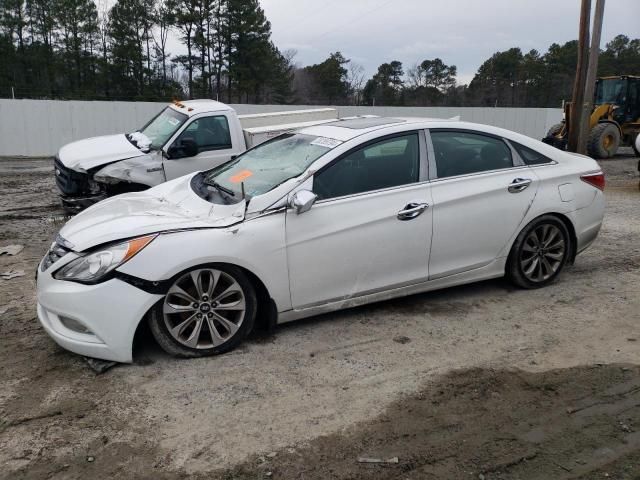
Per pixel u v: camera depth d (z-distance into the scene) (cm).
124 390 354
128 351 373
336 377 374
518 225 502
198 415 330
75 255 374
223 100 4662
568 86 5506
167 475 280
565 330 448
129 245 367
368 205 436
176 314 386
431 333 441
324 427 320
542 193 511
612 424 322
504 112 2652
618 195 1099
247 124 938
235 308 398
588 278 569
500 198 491
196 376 372
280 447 302
